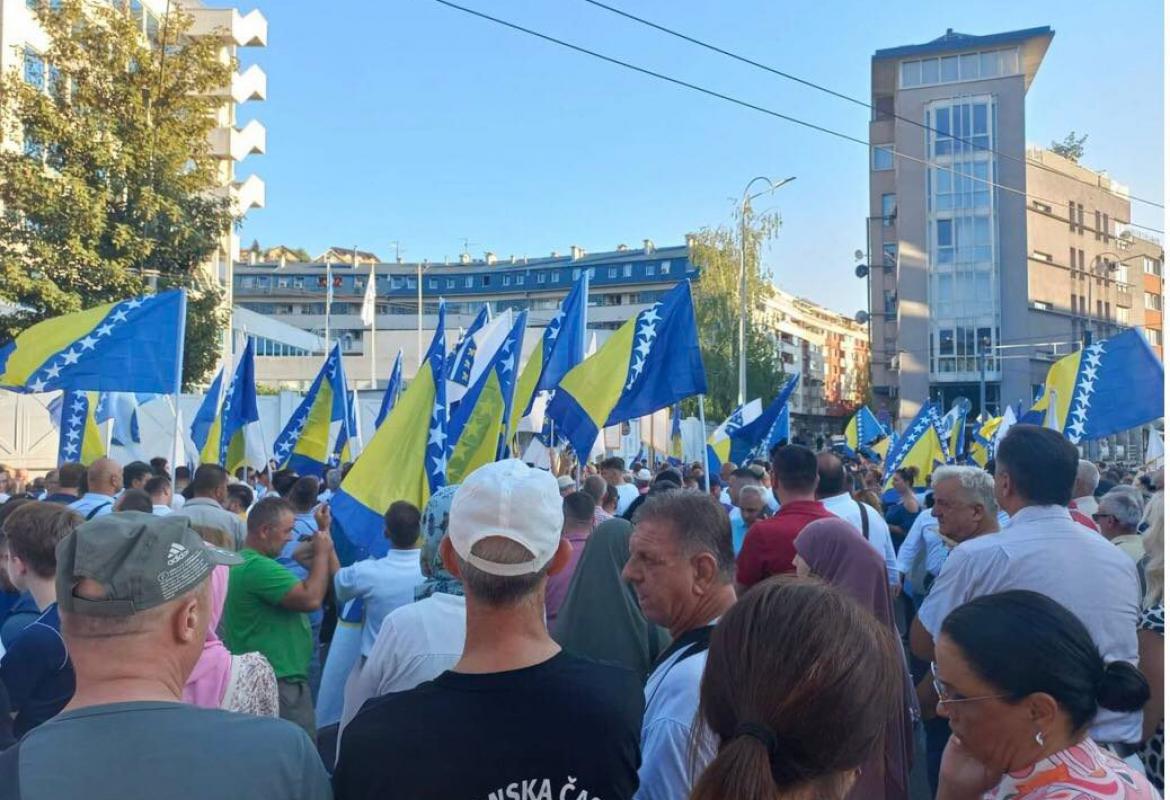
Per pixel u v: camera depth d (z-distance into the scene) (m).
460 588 3.47
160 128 20.36
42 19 19.98
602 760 2.11
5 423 20.95
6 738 3.01
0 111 19.23
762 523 4.31
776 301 102.50
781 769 1.57
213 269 34.09
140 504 5.95
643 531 2.97
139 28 20.77
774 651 1.62
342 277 102.94
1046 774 2.05
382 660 3.25
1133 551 5.40
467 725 2.09
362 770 2.08
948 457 19.27
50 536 3.76
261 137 38.97
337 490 7.04
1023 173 54.50
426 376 7.29
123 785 1.82
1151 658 3.53
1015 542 3.66
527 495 2.22
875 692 1.62
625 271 95.94
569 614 3.74
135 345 9.11
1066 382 9.84
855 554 3.51
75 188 18.77
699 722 1.89
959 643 2.13
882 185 62.28
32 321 18.94
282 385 56.88
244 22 36.72
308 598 4.78
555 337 10.07
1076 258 59.81
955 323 55.34
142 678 1.99
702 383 8.46
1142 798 2.02
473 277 102.19
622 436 21.23
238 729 1.97
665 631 3.93
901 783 3.22
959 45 55.34
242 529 5.01
